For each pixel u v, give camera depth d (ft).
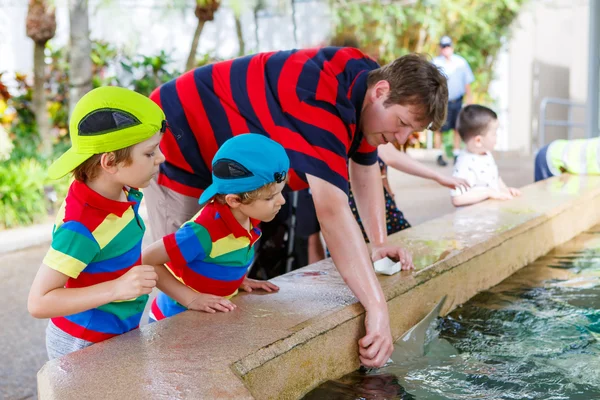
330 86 7.50
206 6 29.17
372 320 7.14
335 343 7.13
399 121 7.41
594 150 17.03
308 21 33.96
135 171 6.52
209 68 8.59
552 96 40.34
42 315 6.20
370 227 9.39
